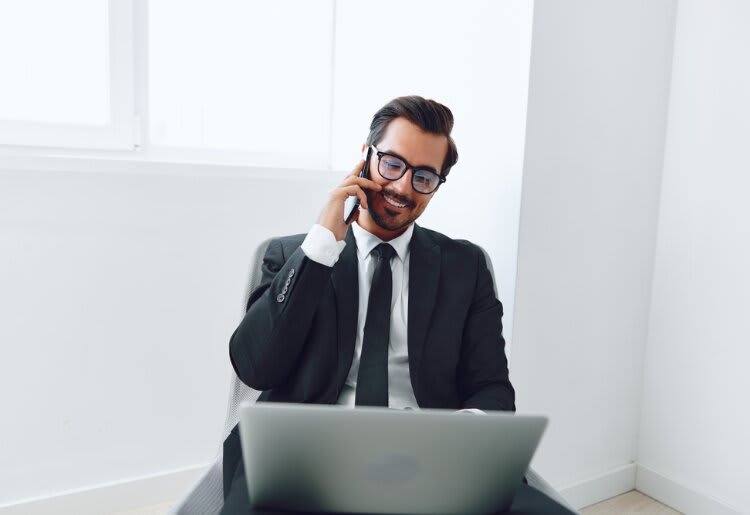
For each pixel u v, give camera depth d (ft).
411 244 4.09
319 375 3.72
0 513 5.57
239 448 3.56
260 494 2.43
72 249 5.73
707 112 6.12
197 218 6.31
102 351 5.98
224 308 6.58
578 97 5.57
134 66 6.26
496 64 5.46
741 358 5.92
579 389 6.23
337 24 7.48
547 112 5.34
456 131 5.95
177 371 6.38
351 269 3.90
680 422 6.52
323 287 3.58
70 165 5.54
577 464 6.41
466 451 2.29
